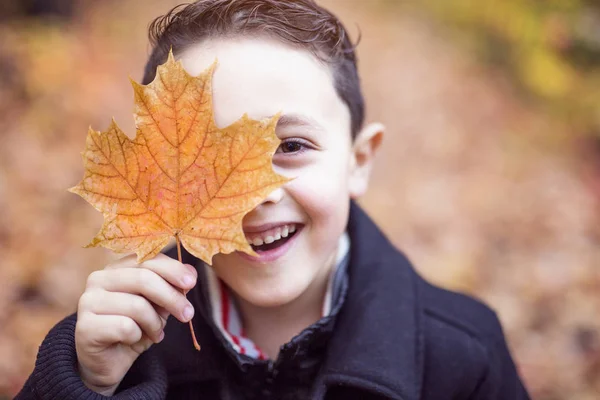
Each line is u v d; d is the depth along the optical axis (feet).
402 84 18.54
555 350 9.01
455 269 10.73
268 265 3.92
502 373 4.66
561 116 17.12
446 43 21.38
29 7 15.90
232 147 3.14
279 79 3.74
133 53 16.63
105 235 3.14
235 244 3.12
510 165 14.84
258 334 4.65
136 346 3.63
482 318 4.79
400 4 24.58
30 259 9.24
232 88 3.68
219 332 4.15
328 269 4.62
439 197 13.25
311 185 3.88
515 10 19.44
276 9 4.14
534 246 11.80
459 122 16.76
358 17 23.20
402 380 4.09
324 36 4.24
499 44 20.03
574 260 11.30
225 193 3.16
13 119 12.35
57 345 3.61
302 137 3.83
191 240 3.19
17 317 8.27
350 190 4.89
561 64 17.97
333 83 4.20
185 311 3.39
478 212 12.86
